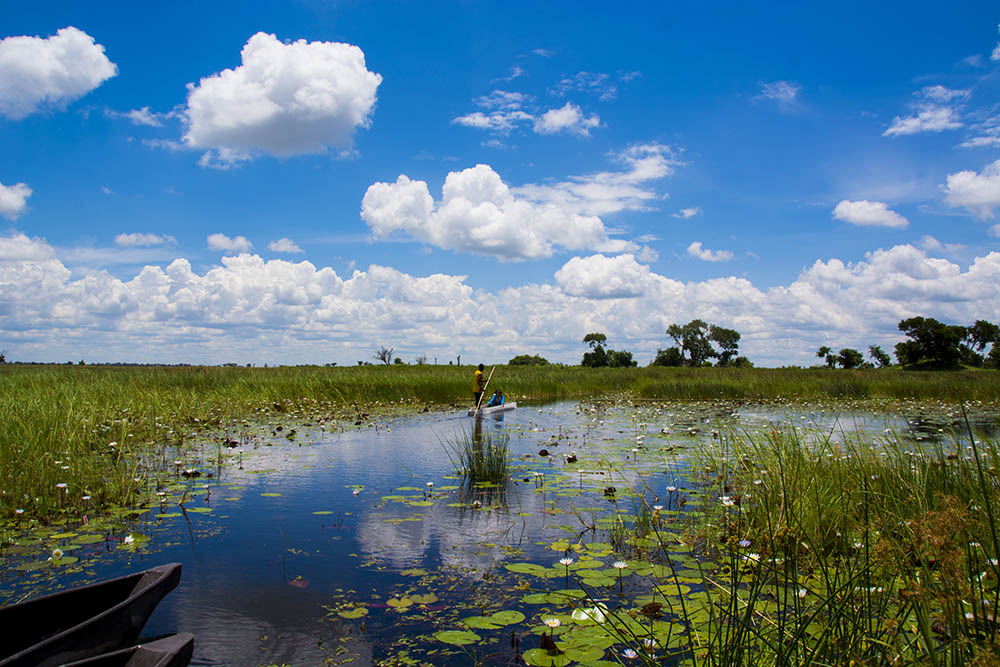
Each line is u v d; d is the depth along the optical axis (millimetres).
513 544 4766
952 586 2355
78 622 2844
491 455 7824
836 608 2652
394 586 3910
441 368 30500
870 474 5160
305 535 4992
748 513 4707
